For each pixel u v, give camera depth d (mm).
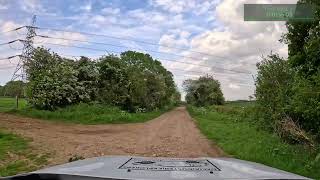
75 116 35250
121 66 49719
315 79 14844
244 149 17344
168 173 2561
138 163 3055
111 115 38062
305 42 17906
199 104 107750
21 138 19453
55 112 35375
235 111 49031
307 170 12227
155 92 66688
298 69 18719
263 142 18438
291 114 17547
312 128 16156
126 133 26453
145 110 59531
